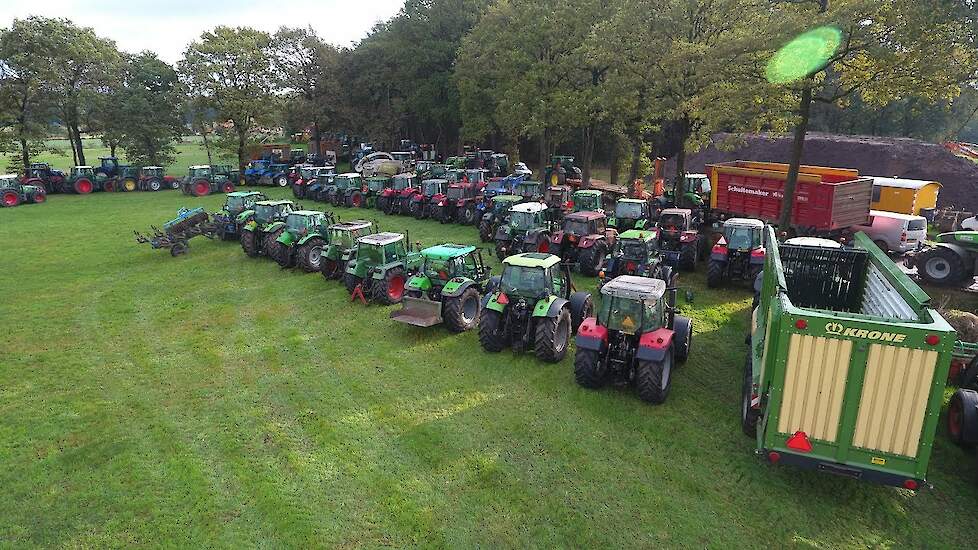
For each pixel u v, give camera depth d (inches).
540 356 405.7
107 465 303.9
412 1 1790.1
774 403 257.6
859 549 241.6
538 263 416.5
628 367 363.9
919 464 239.1
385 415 349.7
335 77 1871.3
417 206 1016.9
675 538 247.1
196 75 1555.1
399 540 248.1
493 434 326.0
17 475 295.7
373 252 556.4
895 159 1037.2
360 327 498.6
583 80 1133.7
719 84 661.3
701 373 397.7
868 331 235.3
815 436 253.6
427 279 477.4
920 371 231.8
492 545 244.7
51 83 1433.3
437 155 1895.9
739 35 645.3
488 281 483.2
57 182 1347.2
